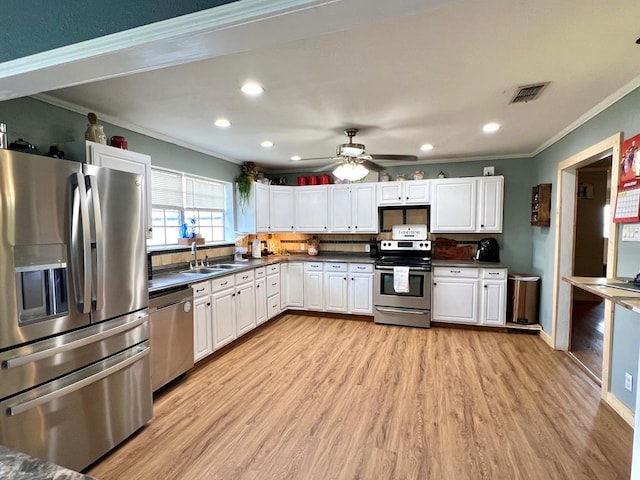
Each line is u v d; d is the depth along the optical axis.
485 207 4.40
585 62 1.92
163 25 1.12
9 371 1.51
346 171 3.19
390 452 1.96
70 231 1.75
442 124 3.09
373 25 1.54
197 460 1.91
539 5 1.40
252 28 1.05
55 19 1.29
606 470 1.80
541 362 3.19
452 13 1.45
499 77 2.12
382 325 4.45
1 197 1.47
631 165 2.19
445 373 2.97
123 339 2.09
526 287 4.07
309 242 5.45
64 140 2.52
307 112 2.75
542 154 4.03
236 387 2.76
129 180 2.13
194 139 3.61
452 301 4.24
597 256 5.66
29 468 0.73
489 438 2.07
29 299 1.59
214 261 4.32
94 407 1.89
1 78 1.41
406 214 4.96
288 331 4.22
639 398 1.30
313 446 2.02
